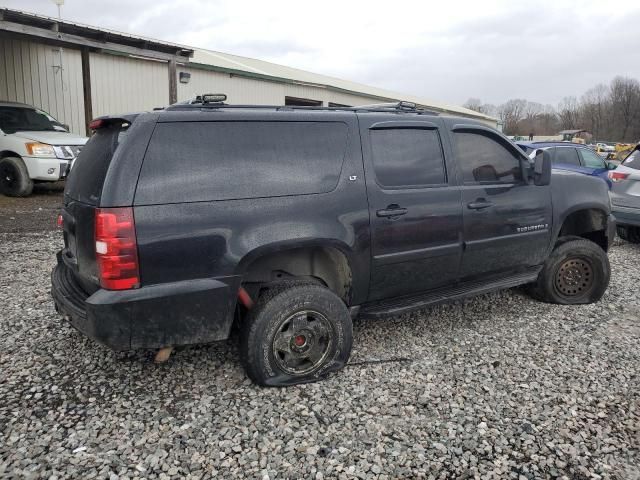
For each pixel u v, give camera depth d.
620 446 2.75
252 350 3.15
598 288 4.98
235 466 2.54
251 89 19.11
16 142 10.27
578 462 2.61
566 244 4.86
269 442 2.73
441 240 3.87
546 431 2.87
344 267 3.52
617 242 8.29
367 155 3.54
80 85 14.38
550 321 4.54
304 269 3.54
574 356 3.84
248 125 3.13
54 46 13.66
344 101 24.89
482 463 2.59
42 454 2.58
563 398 3.23
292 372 3.29
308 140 3.32
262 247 3.04
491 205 4.14
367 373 3.51
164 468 2.51
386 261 3.61
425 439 2.78
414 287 3.88
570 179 4.84
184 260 2.86
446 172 3.96
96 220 2.72
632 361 3.77
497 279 4.47
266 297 3.20
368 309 3.73
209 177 2.94
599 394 3.29
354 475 2.49
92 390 3.21
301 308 3.22
